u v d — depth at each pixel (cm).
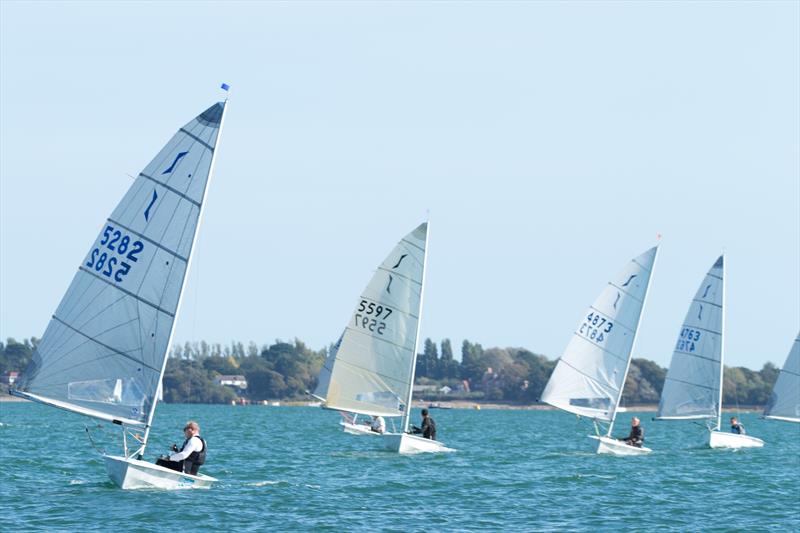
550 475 18200
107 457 13462
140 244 13238
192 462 14050
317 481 16450
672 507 14225
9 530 11031
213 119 13250
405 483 16412
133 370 13162
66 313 13275
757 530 12394
